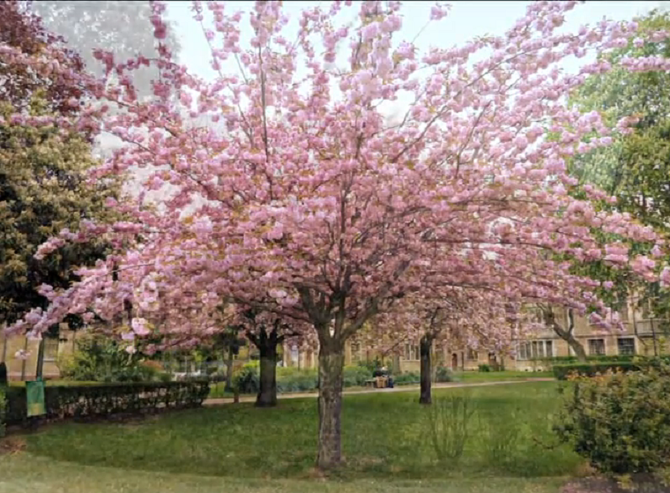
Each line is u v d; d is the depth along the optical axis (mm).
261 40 6750
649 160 9336
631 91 9711
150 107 7406
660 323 7984
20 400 12531
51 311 7051
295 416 13602
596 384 6590
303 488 6641
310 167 7477
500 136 7094
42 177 11742
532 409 8453
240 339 17641
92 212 11648
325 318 8156
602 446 6246
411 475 7332
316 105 7414
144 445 9867
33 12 7383
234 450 9312
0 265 10633
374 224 7508
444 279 8797
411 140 7586
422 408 12492
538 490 6359
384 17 5719
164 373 21297
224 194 7496
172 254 6602
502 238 7633
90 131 7770
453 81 6730
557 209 6980
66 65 7230
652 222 9734
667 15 8625
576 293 8641
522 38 6559
